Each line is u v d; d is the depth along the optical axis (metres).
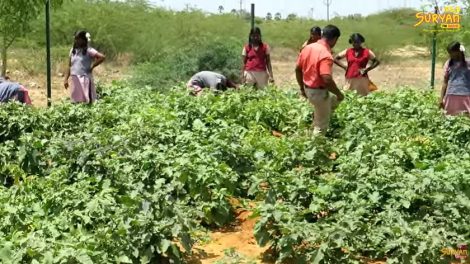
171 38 36.56
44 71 27.58
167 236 9.79
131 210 9.84
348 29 43.03
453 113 15.28
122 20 35.47
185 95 15.85
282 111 15.76
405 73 32.88
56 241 9.27
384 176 10.84
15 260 8.63
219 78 17.30
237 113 15.41
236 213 11.55
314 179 11.41
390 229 9.85
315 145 12.05
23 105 14.34
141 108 15.56
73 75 16.38
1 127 13.74
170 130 13.30
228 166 11.93
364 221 10.21
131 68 31.41
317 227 9.80
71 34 35.59
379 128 14.55
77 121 14.59
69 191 10.70
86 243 9.33
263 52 17.98
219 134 12.80
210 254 10.28
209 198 11.34
